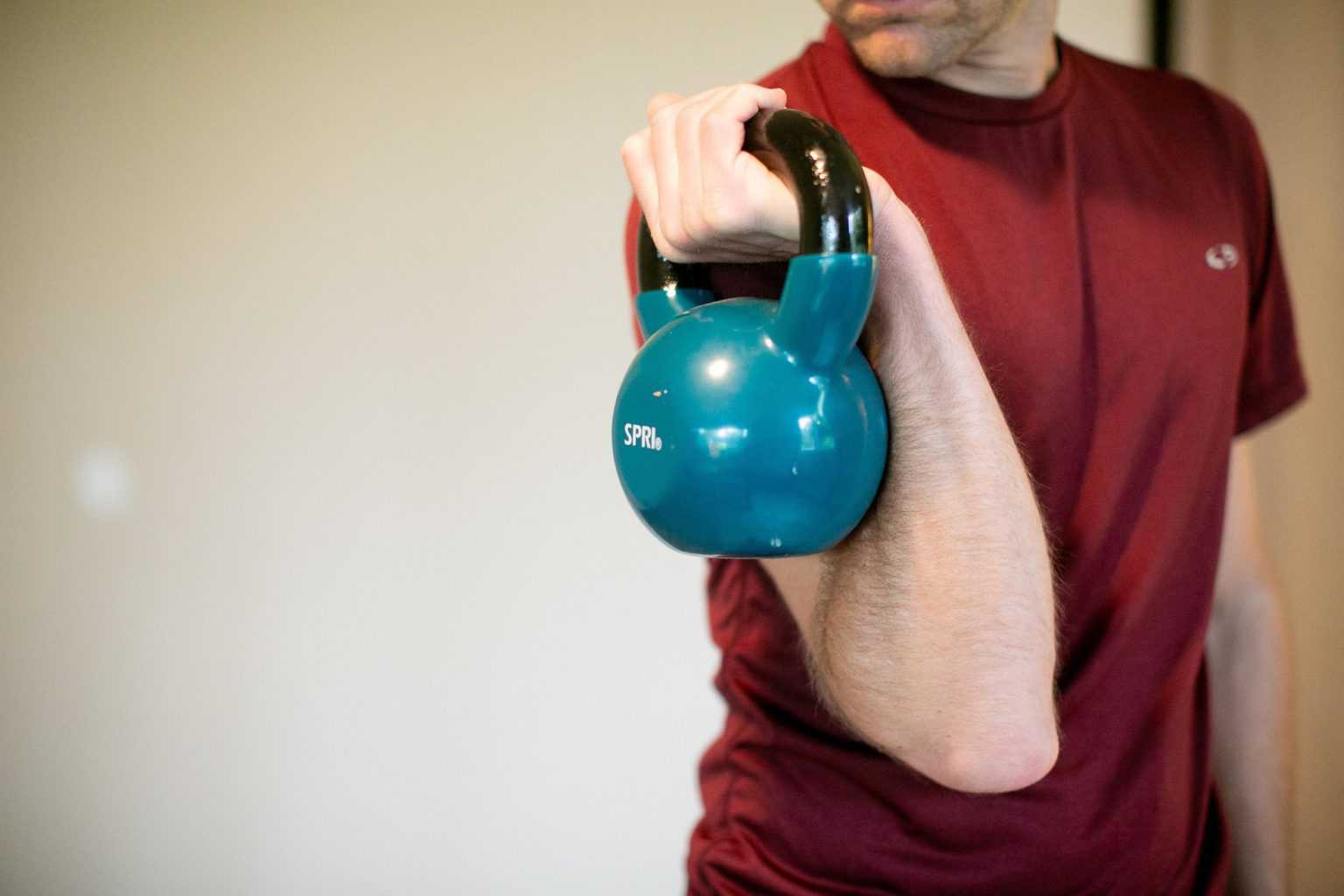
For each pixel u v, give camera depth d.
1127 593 0.81
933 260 0.59
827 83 0.83
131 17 1.82
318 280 1.82
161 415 1.85
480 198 1.80
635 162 0.59
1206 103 0.93
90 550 1.87
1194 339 0.84
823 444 0.53
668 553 1.82
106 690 1.88
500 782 1.85
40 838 1.89
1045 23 0.80
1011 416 0.78
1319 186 1.59
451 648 1.84
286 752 1.86
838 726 0.79
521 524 1.83
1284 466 1.63
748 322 0.54
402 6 1.79
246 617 1.86
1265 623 0.99
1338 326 1.59
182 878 1.88
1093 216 0.83
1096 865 0.81
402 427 1.83
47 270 1.85
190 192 1.83
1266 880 0.99
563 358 1.81
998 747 0.63
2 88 1.83
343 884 1.87
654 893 1.85
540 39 1.78
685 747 1.84
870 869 0.79
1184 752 0.86
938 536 0.62
